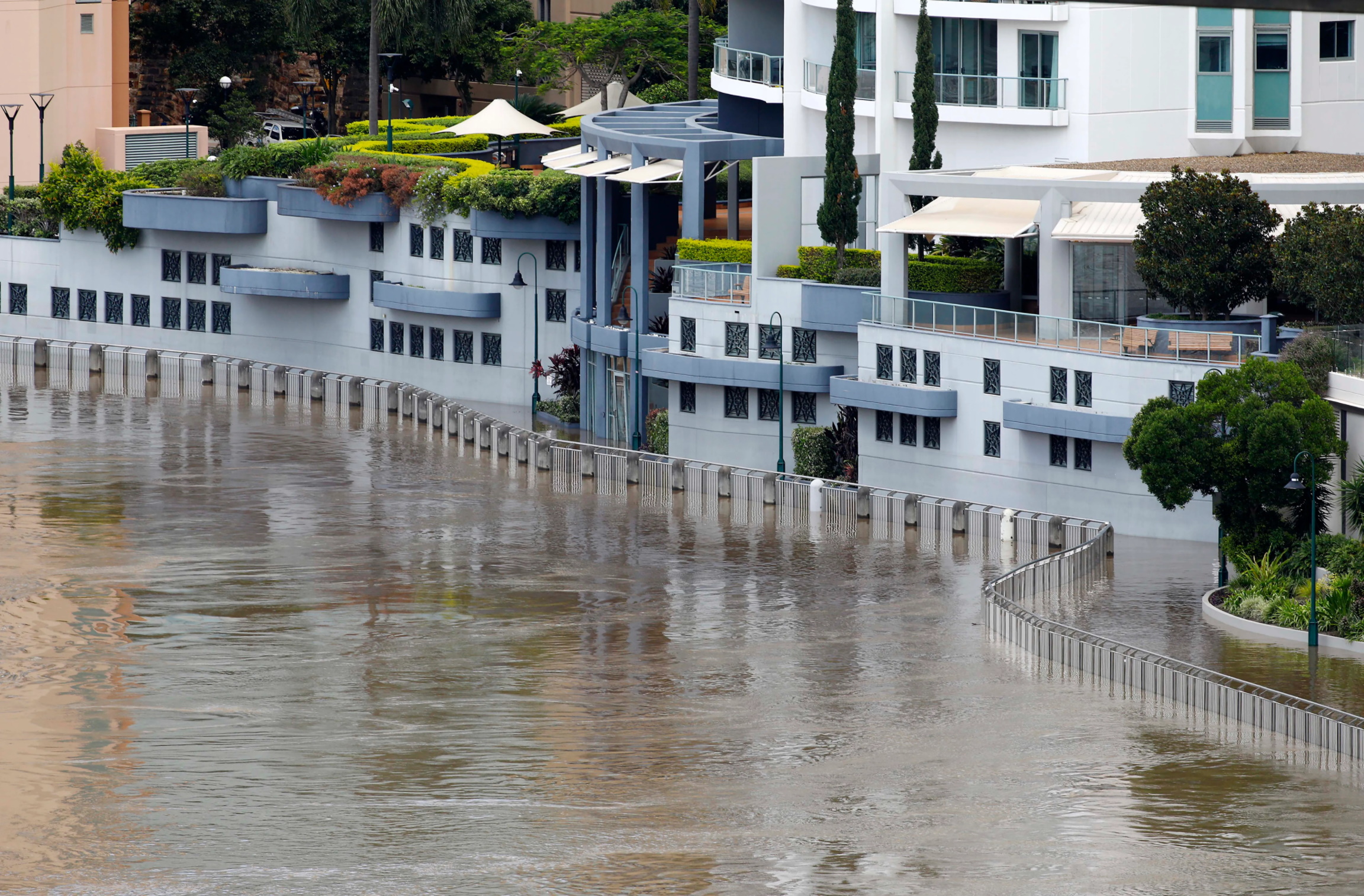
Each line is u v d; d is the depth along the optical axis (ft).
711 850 183.21
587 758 213.05
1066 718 224.74
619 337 384.27
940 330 333.83
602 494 365.81
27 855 183.62
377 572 306.96
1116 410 308.81
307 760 212.43
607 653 259.39
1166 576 289.33
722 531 334.85
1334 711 211.82
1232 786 199.93
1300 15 360.69
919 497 332.60
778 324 356.18
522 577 303.27
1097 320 332.39
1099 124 363.35
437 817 193.36
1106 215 321.93
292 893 173.47
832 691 238.27
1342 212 298.15
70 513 346.33
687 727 223.92
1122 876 175.22
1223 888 172.65
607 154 403.95
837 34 350.84
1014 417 319.47
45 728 225.15
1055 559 282.56
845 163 353.31
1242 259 306.14
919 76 355.97
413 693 240.53
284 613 281.95
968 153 378.94
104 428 421.59
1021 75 370.12
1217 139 362.74
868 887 174.19
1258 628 256.73
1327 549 270.46
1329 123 363.97
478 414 408.67
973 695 235.20
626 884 175.22
